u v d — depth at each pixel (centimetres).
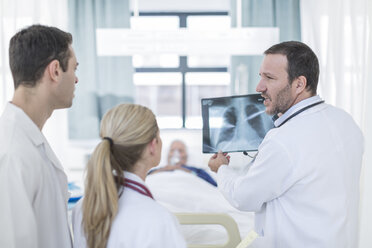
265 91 108
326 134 100
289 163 97
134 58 336
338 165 99
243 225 176
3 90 216
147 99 348
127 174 83
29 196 77
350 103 201
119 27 300
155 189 215
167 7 329
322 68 226
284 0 286
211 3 329
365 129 178
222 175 116
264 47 248
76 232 86
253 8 287
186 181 241
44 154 87
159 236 74
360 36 196
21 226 75
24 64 82
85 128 304
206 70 343
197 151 302
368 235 175
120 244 75
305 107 103
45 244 83
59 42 85
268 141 101
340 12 204
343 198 99
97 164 77
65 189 94
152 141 84
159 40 246
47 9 245
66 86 88
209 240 157
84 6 297
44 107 86
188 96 347
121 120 81
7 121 81
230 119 129
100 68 304
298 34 287
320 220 99
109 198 76
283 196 103
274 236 105
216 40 247
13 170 76
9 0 219
